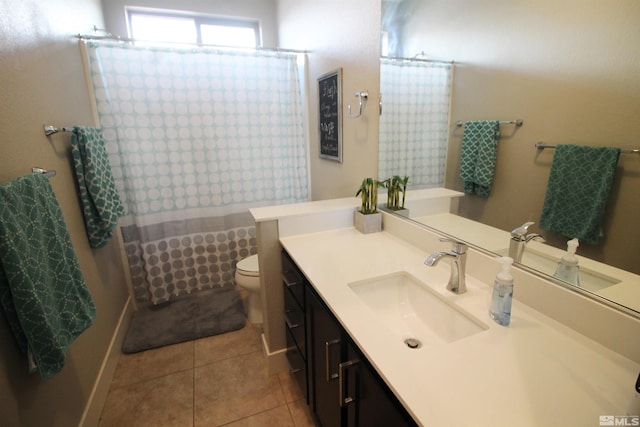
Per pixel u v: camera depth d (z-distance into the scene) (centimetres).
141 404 167
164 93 228
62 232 120
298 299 146
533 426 61
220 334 225
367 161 190
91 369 157
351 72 195
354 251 149
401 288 129
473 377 73
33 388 107
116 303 214
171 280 259
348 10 190
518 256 104
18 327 97
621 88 74
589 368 75
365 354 82
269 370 186
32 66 133
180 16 312
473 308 100
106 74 212
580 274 87
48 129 140
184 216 253
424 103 142
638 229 75
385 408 77
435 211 143
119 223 237
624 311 77
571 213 88
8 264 91
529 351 81
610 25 74
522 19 95
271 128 260
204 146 245
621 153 75
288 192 279
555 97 89
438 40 129
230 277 280
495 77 107
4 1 115
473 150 120
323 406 130
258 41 337
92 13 240
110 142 221
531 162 98
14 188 98
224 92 241
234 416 160
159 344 212
